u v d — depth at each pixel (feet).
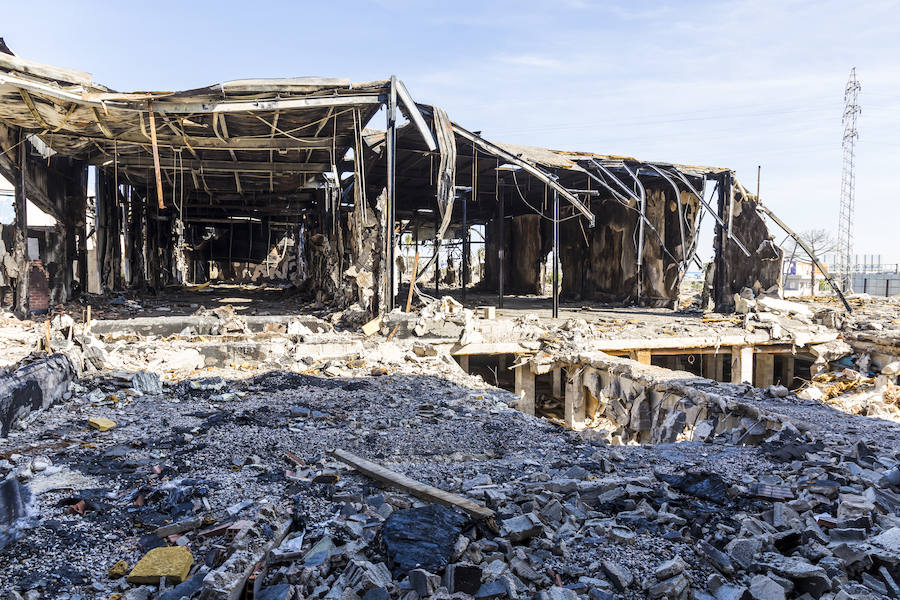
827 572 10.53
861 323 52.13
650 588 10.00
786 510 13.05
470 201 83.20
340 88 39.29
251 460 16.44
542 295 92.63
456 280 120.98
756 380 54.39
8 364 27.37
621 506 13.56
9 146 41.42
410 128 46.68
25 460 16.16
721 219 62.90
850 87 121.29
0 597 9.25
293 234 114.52
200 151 52.21
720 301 63.36
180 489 13.61
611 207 76.64
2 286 42.32
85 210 54.65
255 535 11.23
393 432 20.38
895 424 21.17
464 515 12.16
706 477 15.06
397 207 82.53
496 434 20.61
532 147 59.93
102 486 14.38
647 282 70.74
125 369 28.48
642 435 30.22
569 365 38.50
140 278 74.13
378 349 35.60
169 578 9.98
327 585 9.99
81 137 44.73
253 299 68.23
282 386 27.25
